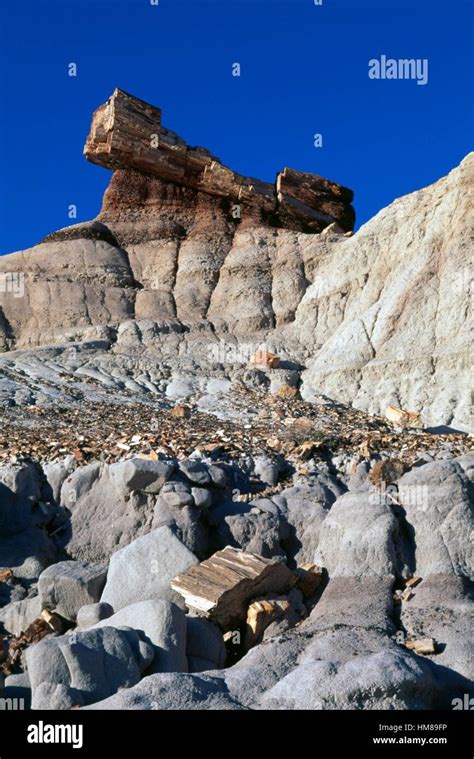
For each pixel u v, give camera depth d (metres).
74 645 9.22
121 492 13.43
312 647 9.23
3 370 23.09
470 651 9.30
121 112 33.81
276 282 30.72
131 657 9.39
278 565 11.39
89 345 26.17
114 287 30.34
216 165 34.69
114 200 34.38
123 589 11.37
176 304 30.30
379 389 23.34
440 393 22.38
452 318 23.88
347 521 11.92
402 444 15.95
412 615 10.27
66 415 18.70
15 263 30.58
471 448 15.39
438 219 26.20
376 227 28.81
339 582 11.18
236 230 34.16
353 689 8.09
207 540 12.77
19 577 12.65
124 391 22.56
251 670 8.88
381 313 25.44
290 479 14.61
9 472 13.77
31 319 28.78
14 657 10.85
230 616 10.92
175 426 18.00
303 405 22.22
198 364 25.38
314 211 37.03
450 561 11.33
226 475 14.07
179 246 33.12
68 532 13.51
